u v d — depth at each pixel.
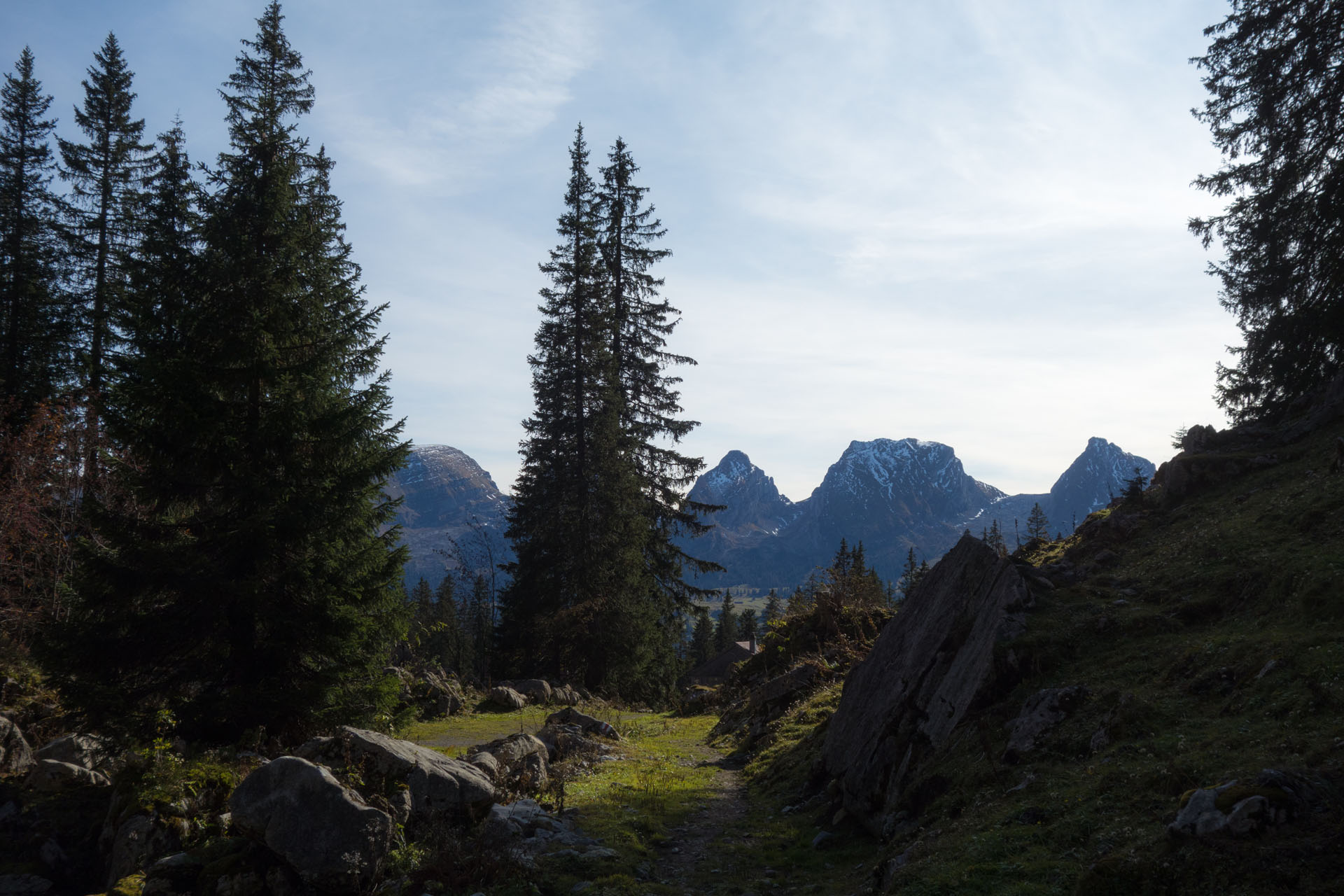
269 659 16.16
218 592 15.31
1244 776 6.66
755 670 31.59
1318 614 9.99
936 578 14.98
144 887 9.46
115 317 16.89
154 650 15.28
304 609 16.11
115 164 31.14
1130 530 17.38
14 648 19.08
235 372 16.47
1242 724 8.19
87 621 14.78
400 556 17.36
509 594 39.72
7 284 30.52
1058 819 7.82
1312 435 18.20
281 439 16.52
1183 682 9.96
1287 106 20.95
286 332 17.16
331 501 16.50
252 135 17.59
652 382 38.94
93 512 15.08
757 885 10.10
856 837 11.97
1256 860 5.45
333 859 8.86
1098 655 11.64
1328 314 19.52
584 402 36.75
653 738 24.69
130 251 29.09
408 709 17.52
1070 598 13.35
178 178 18.03
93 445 18.11
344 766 11.20
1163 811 7.01
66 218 30.67
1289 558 11.94
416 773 11.17
